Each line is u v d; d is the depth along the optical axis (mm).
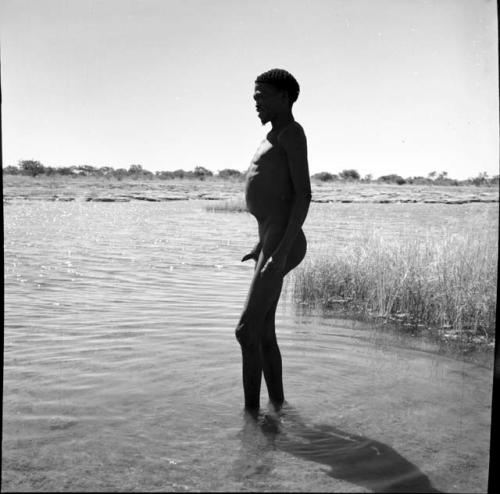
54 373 4199
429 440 3207
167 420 3422
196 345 4984
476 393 3984
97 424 3342
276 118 3750
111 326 5586
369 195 45406
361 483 2689
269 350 3797
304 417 3545
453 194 45594
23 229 16781
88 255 11336
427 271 7164
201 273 9180
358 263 7926
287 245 3568
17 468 2762
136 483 2641
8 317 5922
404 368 4566
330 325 6055
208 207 29875
